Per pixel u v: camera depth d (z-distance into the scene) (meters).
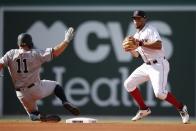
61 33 44.53
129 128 24.27
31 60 27.91
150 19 44.19
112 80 44.09
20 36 27.84
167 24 44.12
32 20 44.72
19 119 44.28
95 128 24.19
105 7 44.28
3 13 44.91
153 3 44.16
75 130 23.58
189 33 44.06
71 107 28.28
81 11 44.41
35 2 44.69
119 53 44.12
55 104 44.16
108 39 44.22
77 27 44.41
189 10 44.06
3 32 44.81
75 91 44.31
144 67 29.84
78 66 44.31
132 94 30.55
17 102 44.62
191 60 44.03
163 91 29.30
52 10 44.62
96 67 44.19
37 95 28.64
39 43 44.66
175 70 44.06
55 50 27.91
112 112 44.00
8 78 44.66
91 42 44.34
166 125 25.52
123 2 44.19
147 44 28.58
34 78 28.36
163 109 43.66
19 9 44.81
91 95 44.22
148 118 43.84
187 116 29.89
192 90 43.97
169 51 44.12
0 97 44.66
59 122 28.16
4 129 23.92
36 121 29.66
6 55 28.05
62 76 44.38
